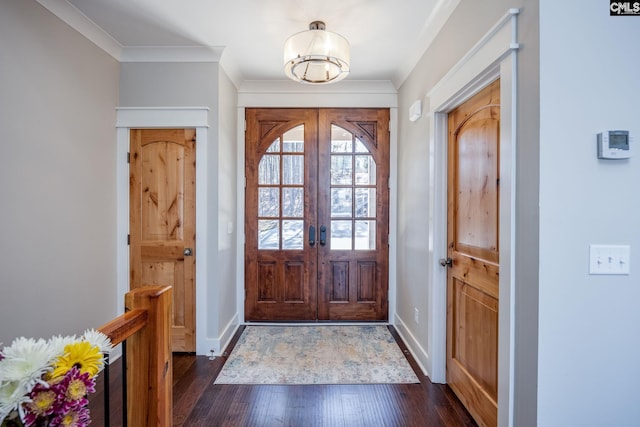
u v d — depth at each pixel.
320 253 3.36
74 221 2.14
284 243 3.35
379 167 3.35
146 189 2.67
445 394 2.09
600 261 1.19
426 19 2.15
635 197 1.20
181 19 2.19
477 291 1.80
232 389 2.13
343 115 3.33
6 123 1.67
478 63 1.58
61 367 0.71
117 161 2.61
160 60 2.63
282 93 3.31
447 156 2.18
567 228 1.20
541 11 1.18
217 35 2.40
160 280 2.69
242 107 3.30
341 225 3.35
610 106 1.19
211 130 2.66
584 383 1.21
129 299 1.10
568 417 1.21
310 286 3.36
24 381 0.64
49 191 1.93
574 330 1.21
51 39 1.94
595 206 1.20
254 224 3.34
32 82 1.82
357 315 3.35
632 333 1.21
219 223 2.69
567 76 1.19
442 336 2.22
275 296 3.35
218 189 2.67
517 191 1.32
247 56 2.74
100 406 1.97
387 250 3.35
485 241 1.72
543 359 1.21
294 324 3.31
